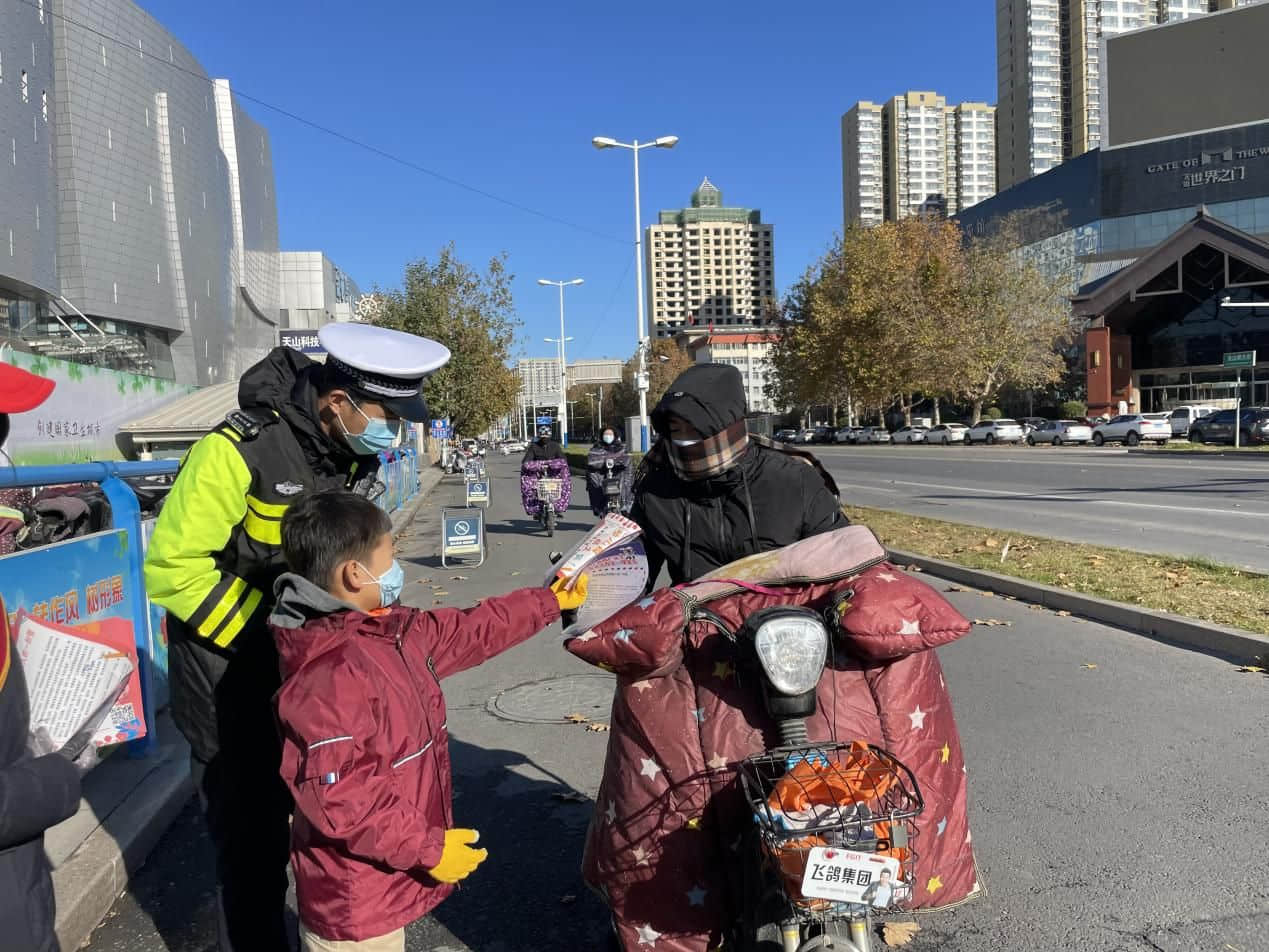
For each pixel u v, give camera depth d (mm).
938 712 2514
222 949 2693
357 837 2008
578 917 3393
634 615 2434
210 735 2652
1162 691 5676
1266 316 59188
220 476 2498
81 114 35250
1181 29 73625
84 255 35312
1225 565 9062
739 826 2436
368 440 2656
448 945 3229
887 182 164250
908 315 55281
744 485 2705
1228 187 69375
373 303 42719
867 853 1952
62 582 3924
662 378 89875
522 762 4914
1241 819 3916
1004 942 3107
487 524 17703
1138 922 3189
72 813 1899
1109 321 63656
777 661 2215
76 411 12914
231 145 53750
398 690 2174
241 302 54219
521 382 51438
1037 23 135875
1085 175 75312
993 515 15125
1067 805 4133
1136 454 34375
